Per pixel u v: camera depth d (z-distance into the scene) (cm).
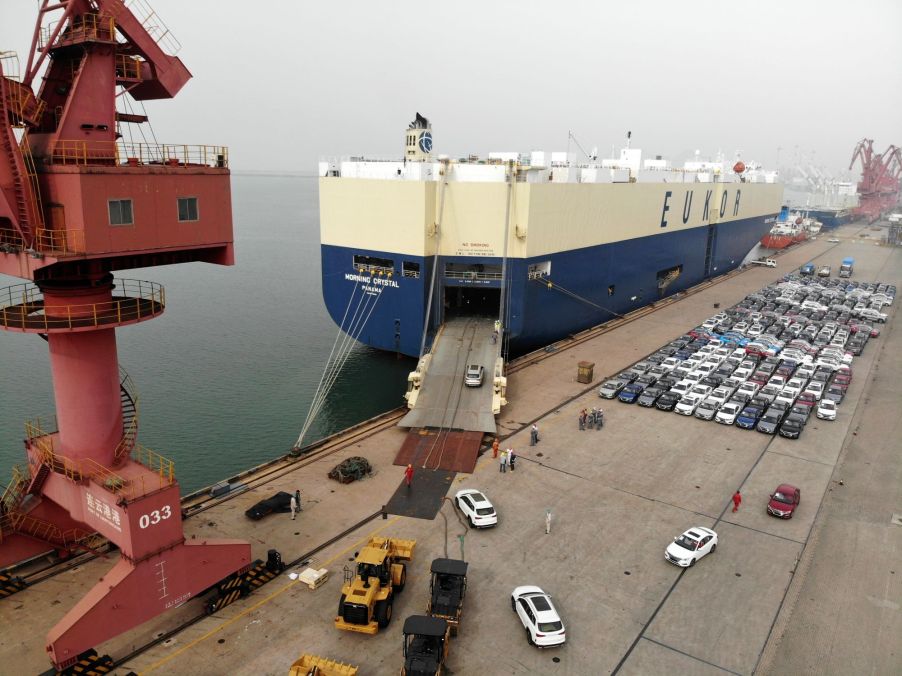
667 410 4119
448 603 2089
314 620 2169
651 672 1980
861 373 5088
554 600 2297
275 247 13862
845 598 2359
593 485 3150
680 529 2786
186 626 2128
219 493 2955
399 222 4828
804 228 15100
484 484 3130
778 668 2014
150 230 1894
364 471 3189
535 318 5200
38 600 2222
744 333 6006
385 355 5753
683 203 7644
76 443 2075
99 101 1881
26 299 2073
